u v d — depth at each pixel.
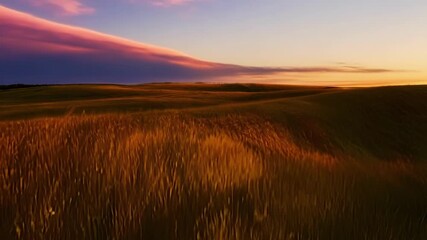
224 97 82.50
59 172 4.01
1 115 47.53
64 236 3.01
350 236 3.84
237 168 5.15
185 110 35.81
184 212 3.52
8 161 4.36
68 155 4.64
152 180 4.05
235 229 3.29
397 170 11.98
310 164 7.58
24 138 5.58
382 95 46.44
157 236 3.16
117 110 51.81
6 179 3.86
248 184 4.49
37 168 4.15
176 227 3.21
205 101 67.44
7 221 3.14
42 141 5.25
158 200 3.64
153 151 5.26
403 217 5.05
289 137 32.47
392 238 3.93
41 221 3.09
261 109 38.28
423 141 38.59
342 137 36.66
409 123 41.59
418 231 4.39
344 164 9.59
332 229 3.79
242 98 79.19
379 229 4.02
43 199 3.45
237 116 33.53
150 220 3.32
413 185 9.40
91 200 3.53
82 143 5.40
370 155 35.12
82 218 3.25
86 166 4.34
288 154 10.25
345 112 41.88
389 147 37.47
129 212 3.30
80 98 94.19
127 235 3.11
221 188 4.21
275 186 4.79
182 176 4.42
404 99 45.78
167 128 7.20
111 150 4.93
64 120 7.30
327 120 38.50
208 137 7.20
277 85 180.75
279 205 4.10
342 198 4.87
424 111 43.72
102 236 3.11
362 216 4.35
